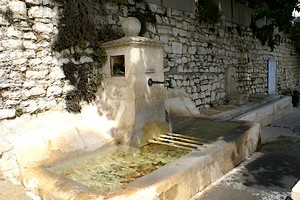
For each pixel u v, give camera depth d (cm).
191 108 484
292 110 741
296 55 1213
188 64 527
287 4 715
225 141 306
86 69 345
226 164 290
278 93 999
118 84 338
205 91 573
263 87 871
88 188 196
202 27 564
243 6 724
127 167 268
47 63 312
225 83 646
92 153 295
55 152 267
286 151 364
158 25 460
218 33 616
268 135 478
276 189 248
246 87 754
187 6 522
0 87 275
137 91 324
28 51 296
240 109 523
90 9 346
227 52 653
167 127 361
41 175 226
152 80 343
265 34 830
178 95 489
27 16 294
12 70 284
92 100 352
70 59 332
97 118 345
